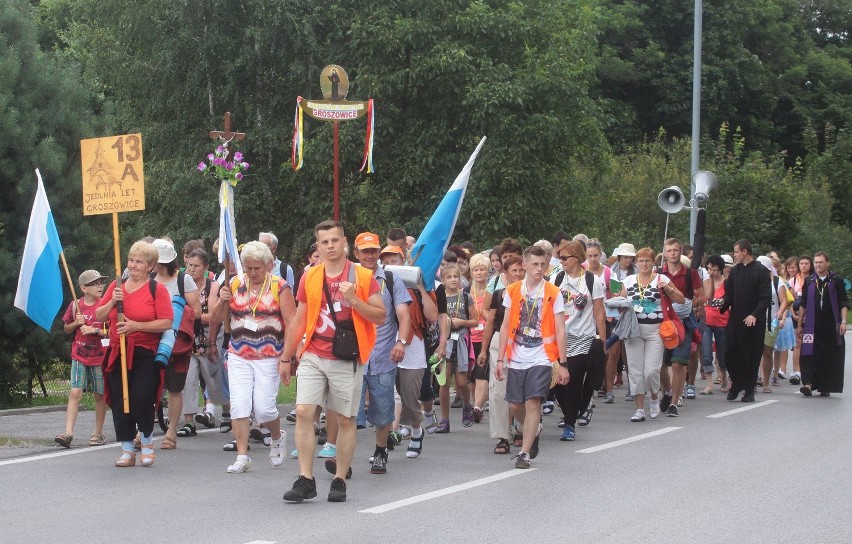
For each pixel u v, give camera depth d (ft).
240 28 81.25
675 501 26.09
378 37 77.25
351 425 25.98
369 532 22.62
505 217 79.20
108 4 83.71
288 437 36.45
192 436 36.94
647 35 158.71
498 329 34.35
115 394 30.55
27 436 36.09
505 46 82.48
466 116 80.33
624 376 60.64
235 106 82.12
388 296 29.27
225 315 35.29
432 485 28.22
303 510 24.88
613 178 108.47
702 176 62.69
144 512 24.61
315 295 25.58
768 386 54.29
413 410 32.78
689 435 37.93
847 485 28.19
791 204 98.58
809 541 22.13
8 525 23.27
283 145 80.94
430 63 76.59
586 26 94.58
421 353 32.71
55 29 120.16
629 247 50.14
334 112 50.85
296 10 79.15
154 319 30.48
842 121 168.25
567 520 23.91
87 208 34.22
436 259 34.12
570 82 82.58
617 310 45.65
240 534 22.40
